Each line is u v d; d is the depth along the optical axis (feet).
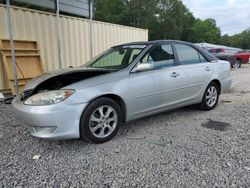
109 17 151.43
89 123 10.58
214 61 16.62
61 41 24.30
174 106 13.97
